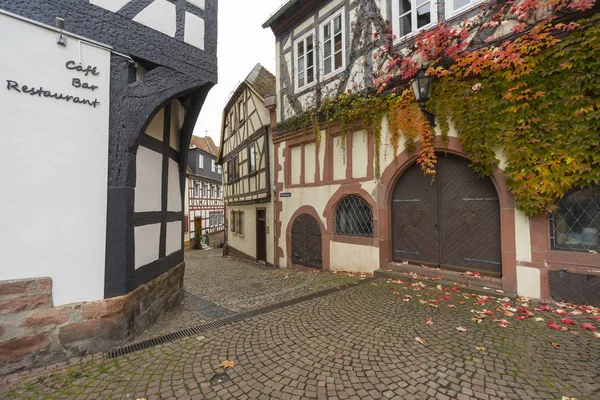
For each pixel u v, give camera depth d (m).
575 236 3.99
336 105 7.04
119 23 3.31
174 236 4.84
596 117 3.59
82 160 3.03
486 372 2.46
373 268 6.34
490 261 4.84
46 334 2.77
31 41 2.77
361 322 3.60
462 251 5.17
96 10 3.15
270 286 6.06
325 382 2.41
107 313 3.10
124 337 3.22
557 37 3.88
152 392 2.33
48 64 2.85
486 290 4.51
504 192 4.46
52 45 2.87
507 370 2.48
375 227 6.30
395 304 4.20
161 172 4.32
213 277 8.57
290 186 8.87
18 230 2.67
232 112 15.45
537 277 4.19
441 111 5.07
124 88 3.32
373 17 6.30
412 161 5.66
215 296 5.54
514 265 4.38
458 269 5.20
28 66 2.74
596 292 3.77
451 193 5.30
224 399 2.23
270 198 10.43
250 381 2.45
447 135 5.05
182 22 3.89
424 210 5.68
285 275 7.50
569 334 3.10
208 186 28.94
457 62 4.81
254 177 11.74
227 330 3.55
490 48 4.46
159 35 3.65
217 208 31.38
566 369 2.47
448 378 2.41
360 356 2.79
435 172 5.49
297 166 8.67
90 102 3.09
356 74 6.67
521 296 4.30
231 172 15.83
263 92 11.19
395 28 5.94
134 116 3.37
